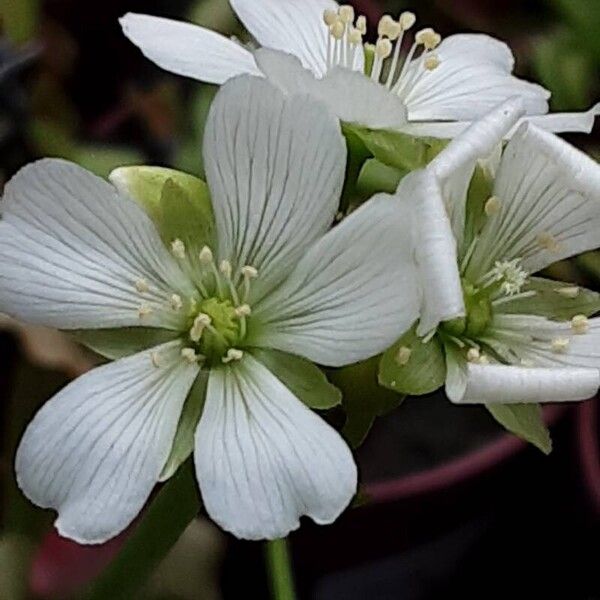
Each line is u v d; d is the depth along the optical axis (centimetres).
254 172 11
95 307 11
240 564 17
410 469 17
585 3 17
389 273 11
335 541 17
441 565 17
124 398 11
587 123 12
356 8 19
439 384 11
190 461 12
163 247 11
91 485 11
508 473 17
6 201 11
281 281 11
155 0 20
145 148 19
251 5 13
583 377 11
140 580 12
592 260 17
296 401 11
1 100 17
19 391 16
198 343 12
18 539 15
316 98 11
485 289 12
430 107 12
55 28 19
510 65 13
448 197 11
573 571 17
